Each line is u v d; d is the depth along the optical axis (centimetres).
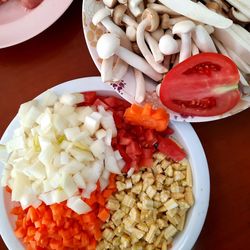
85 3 25
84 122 25
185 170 25
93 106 26
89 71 27
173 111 25
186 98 24
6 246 27
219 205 26
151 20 24
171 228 25
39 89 27
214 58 23
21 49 28
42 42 28
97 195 25
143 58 25
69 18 28
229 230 26
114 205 25
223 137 27
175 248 25
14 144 25
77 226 25
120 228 25
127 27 25
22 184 24
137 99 25
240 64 25
